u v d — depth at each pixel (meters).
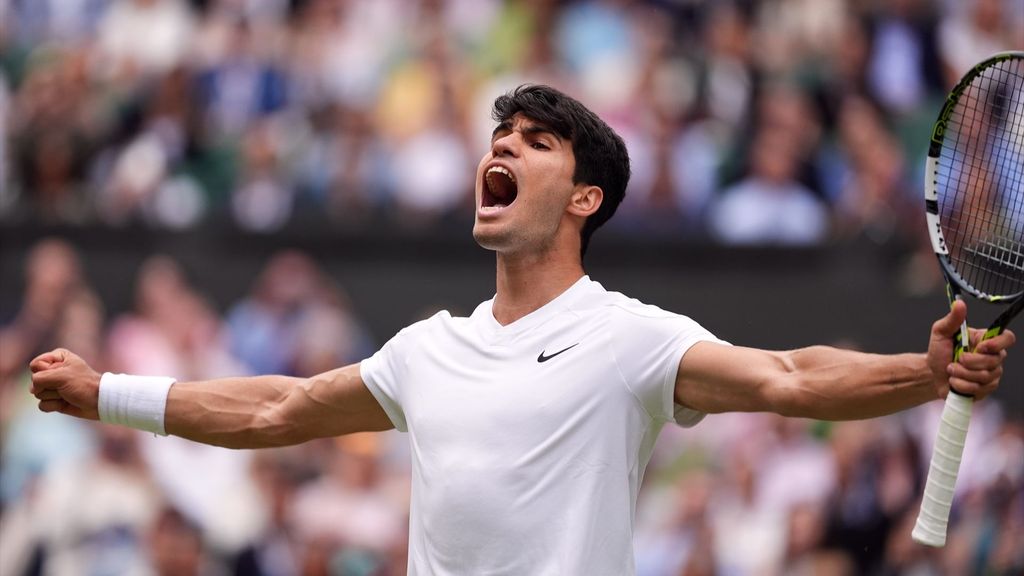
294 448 22.41
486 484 8.50
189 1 28.98
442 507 8.60
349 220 25.36
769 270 23.88
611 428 8.54
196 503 22.22
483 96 27.39
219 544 22.05
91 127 27.89
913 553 20.78
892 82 26.22
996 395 22.14
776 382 8.02
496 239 9.00
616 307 8.82
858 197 24.77
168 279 24.84
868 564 20.91
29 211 26.20
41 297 24.73
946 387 7.64
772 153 24.98
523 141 9.16
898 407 7.79
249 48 28.14
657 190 25.03
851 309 22.97
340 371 9.52
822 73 26.06
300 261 24.94
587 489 8.46
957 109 22.03
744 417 21.95
